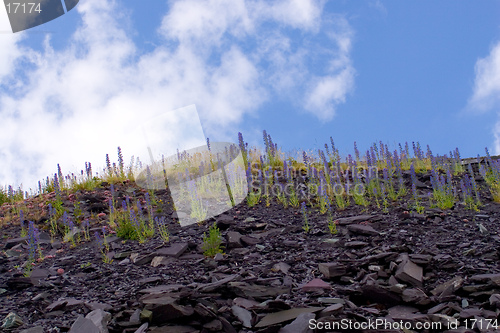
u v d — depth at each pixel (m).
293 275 5.84
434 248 6.41
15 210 10.38
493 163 10.65
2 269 6.77
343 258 6.32
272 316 4.48
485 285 4.95
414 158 12.21
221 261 6.46
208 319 4.35
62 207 9.90
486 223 7.46
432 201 8.93
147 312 4.38
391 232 7.24
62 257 7.35
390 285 5.27
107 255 7.16
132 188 11.19
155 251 7.04
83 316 4.72
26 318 4.91
